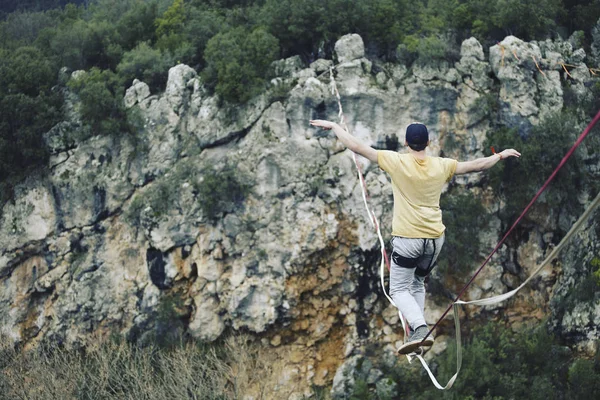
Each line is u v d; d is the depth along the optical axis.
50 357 39.72
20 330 40.59
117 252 39.75
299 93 38.59
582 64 41.12
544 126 38.47
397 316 37.41
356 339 37.31
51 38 46.72
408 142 9.50
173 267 38.38
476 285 37.94
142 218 38.94
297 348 37.44
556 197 38.47
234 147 38.88
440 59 39.94
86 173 41.03
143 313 38.69
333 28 40.25
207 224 38.09
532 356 36.31
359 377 36.69
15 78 42.25
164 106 40.75
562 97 39.78
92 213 40.62
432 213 9.41
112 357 38.12
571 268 38.16
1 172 41.91
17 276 41.22
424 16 41.31
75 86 42.12
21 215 41.44
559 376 35.91
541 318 38.31
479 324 37.91
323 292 37.53
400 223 9.52
